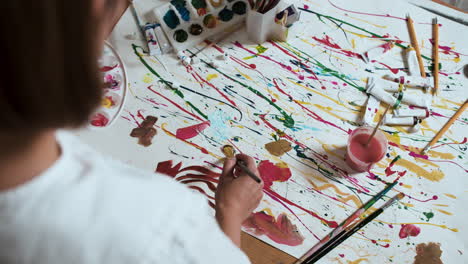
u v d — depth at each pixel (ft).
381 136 2.64
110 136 2.63
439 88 2.94
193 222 1.18
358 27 3.24
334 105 2.85
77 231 0.96
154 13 3.16
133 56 3.01
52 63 0.76
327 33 3.20
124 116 2.72
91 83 0.85
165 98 2.82
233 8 3.20
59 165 0.99
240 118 2.76
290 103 2.85
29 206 0.93
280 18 3.07
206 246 1.21
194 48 3.09
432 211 2.45
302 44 3.14
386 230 2.38
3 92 0.75
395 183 2.55
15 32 0.70
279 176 2.54
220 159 2.59
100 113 2.68
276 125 2.74
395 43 3.16
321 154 2.64
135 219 1.03
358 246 2.32
